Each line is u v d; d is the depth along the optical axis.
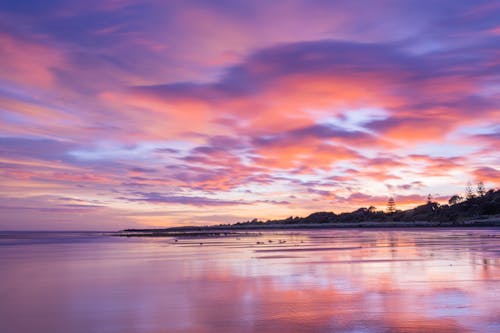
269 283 21.61
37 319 14.87
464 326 12.95
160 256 40.75
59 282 23.52
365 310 15.10
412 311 14.84
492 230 132.38
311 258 35.09
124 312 15.68
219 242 73.38
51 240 95.69
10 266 32.56
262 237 100.81
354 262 30.97
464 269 25.72
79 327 13.80
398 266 27.86
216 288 20.39
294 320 13.96
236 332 12.80
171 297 18.31
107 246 63.22
